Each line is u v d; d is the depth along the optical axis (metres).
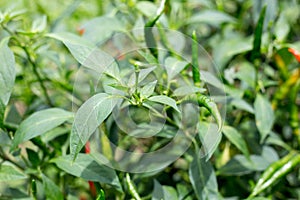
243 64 0.78
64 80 0.78
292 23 0.90
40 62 0.78
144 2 0.76
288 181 0.83
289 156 0.74
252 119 0.81
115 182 0.63
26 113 0.77
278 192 0.83
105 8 0.88
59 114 0.65
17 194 0.70
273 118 0.74
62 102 0.78
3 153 0.70
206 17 0.82
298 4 0.94
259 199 0.69
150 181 0.76
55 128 0.71
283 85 0.81
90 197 0.77
